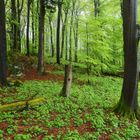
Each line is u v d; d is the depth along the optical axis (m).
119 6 27.94
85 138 10.23
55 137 10.00
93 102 15.37
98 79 23.83
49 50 56.00
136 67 13.46
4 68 17.88
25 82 20.05
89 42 21.08
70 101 14.84
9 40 33.84
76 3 41.88
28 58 30.16
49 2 24.53
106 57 23.12
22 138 9.48
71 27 41.94
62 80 23.16
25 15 42.25
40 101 13.74
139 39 13.39
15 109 12.28
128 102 13.46
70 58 40.59
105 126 11.62
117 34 25.45
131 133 11.33
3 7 17.89
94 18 22.23
